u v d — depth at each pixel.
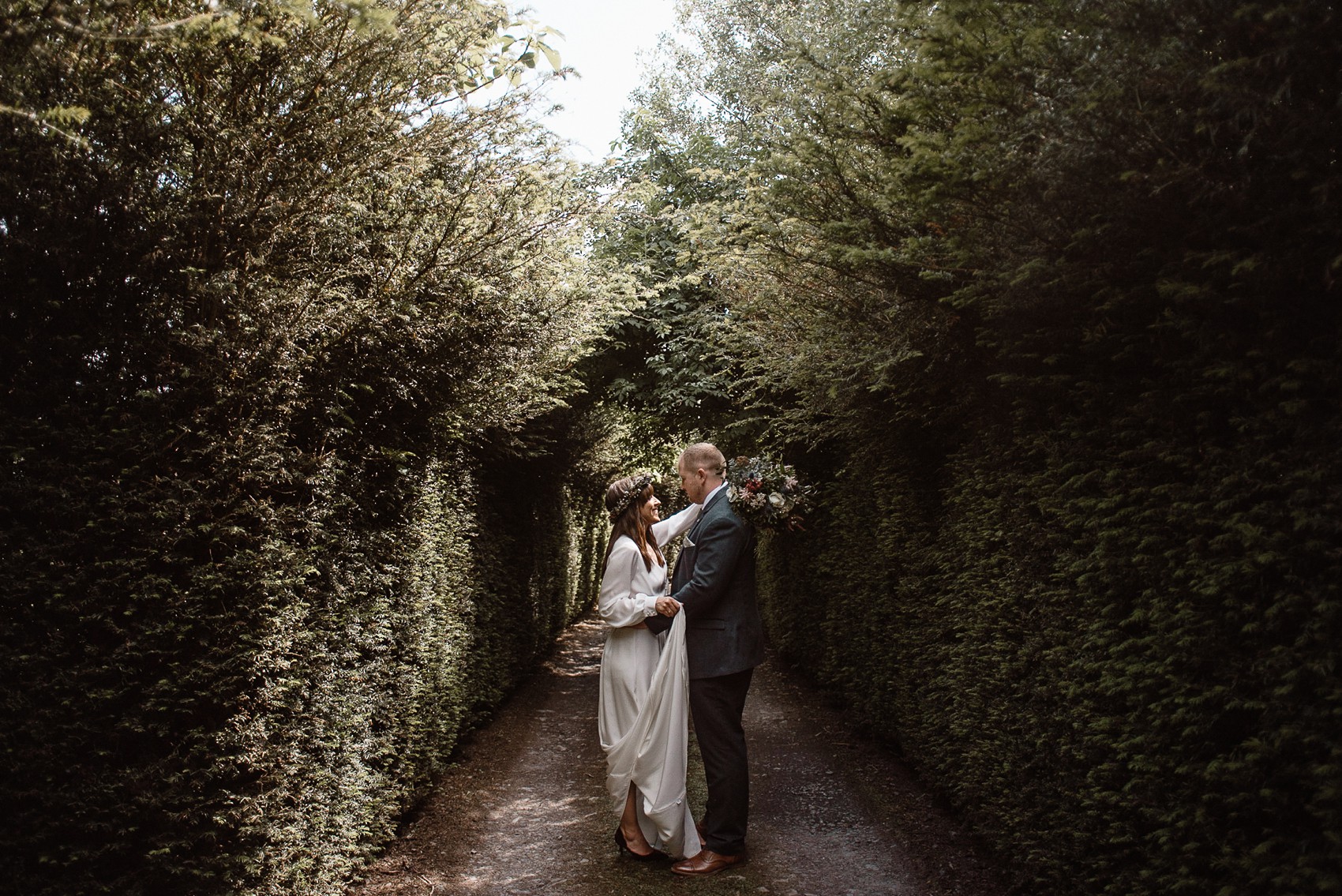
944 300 3.03
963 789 4.08
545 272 4.72
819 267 3.89
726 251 5.00
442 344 4.17
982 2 2.17
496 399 5.11
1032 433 3.35
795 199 3.58
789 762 5.77
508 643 7.83
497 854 4.19
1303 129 1.83
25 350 2.43
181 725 2.65
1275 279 1.94
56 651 2.39
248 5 2.46
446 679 5.23
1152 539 2.35
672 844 3.96
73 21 2.05
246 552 2.71
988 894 3.58
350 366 3.67
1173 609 2.32
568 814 4.80
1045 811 3.23
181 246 2.69
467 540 6.19
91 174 2.44
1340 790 1.72
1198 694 2.19
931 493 4.90
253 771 2.80
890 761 5.68
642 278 8.52
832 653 7.35
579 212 4.33
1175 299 2.16
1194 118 2.03
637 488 4.40
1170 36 2.00
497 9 2.98
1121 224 2.33
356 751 3.66
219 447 2.71
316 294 3.13
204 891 2.63
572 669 10.19
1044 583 3.27
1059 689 3.04
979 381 3.73
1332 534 1.84
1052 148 2.28
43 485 2.36
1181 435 2.36
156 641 2.54
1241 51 1.93
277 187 2.96
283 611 2.90
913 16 2.46
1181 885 2.21
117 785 2.45
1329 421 1.86
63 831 2.41
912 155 2.86
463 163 3.73
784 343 5.02
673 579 4.39
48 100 2.28
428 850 4.23
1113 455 2.71
